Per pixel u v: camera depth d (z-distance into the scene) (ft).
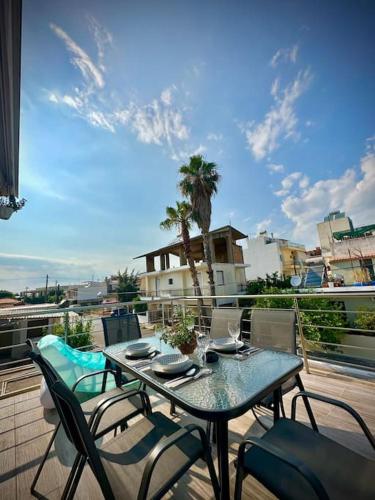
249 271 66.03
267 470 3.21
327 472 3.14
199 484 4.54
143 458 3.62
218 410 3.15
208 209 31.68
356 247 41.96
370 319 21.61
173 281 50.31
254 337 6.74
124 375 7.31
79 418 2.86
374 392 7.54
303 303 24.47
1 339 24.23
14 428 6.56
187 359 4.91
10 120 6.68
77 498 4.33
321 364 9.78
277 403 5.05
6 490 4.58
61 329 20.80
